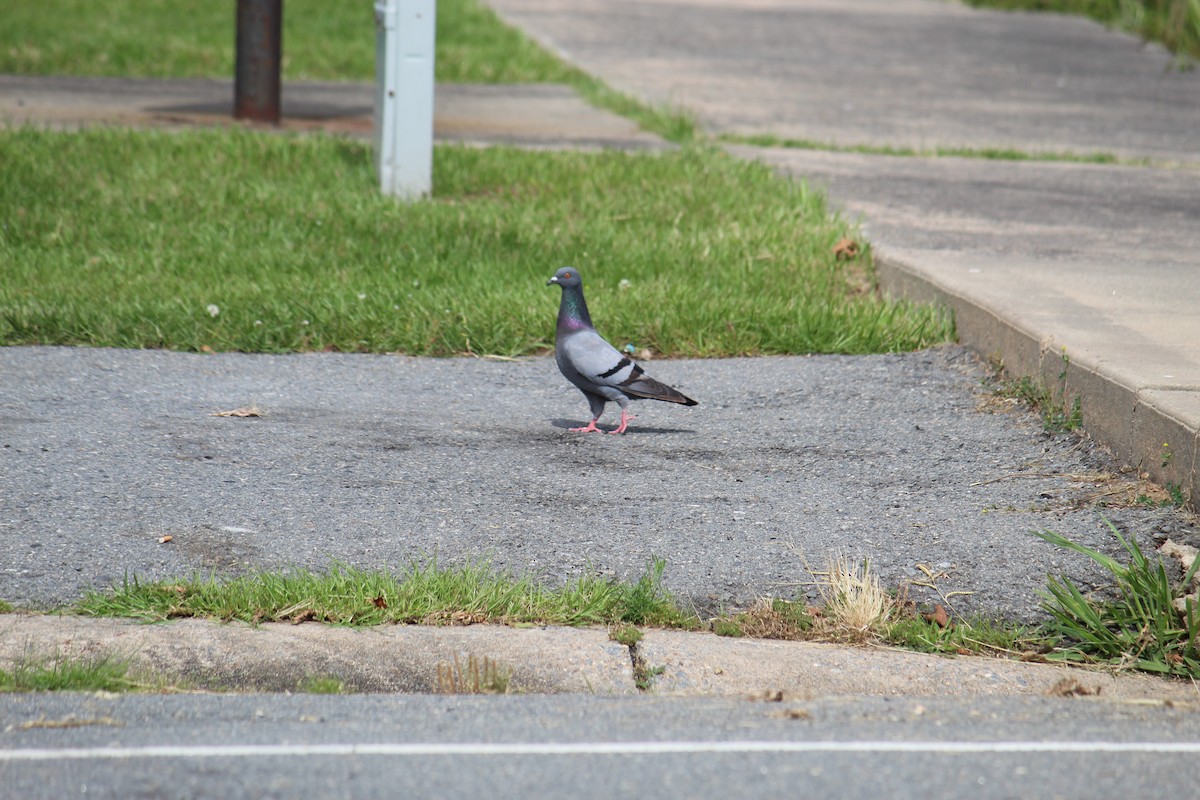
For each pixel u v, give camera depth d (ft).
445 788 19.63
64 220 59.41
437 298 49.98
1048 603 28.55
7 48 110.32
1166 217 65.36
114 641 25.79
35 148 70.13
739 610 28.25
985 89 113.29
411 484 34.22
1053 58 132.26
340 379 43.68
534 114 93.76
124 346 46.37
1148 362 37.37
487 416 40.42
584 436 38.68
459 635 26.61
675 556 30.27
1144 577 28.22
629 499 33.55
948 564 30.09
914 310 49.26
